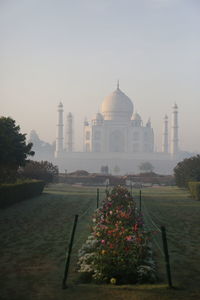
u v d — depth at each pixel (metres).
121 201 27.56
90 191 69.62
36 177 70.62
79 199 51.16
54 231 24.38
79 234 23.16
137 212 25.52
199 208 41.38
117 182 96.06
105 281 13.16
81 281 13.52
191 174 68.94
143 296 11.62
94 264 13.58
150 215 33.97
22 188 45.53
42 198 51.62
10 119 46.97
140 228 20.92
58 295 11.95
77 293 12.06
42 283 13.23
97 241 15.52
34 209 37.75
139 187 88.69
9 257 17.16
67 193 63.09
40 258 16.95
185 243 20.86
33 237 22.19
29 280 13.61
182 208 41.16
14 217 31.36
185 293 11.99
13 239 21.50
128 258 13.52
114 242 14.16
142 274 13.10
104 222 19.25
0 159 43.25
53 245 19.83
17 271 14.81
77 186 86.88
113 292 12.01
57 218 31.14
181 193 67.25
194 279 13.73
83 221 29.34
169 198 55.44
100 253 13.80
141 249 14.18
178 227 27.17
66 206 41.50
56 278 13.85
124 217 19.70
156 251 18.69
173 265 15.88
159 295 11.73
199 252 18.53
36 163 75.38
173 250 18.95
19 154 46.09
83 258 14.63
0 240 21.19
